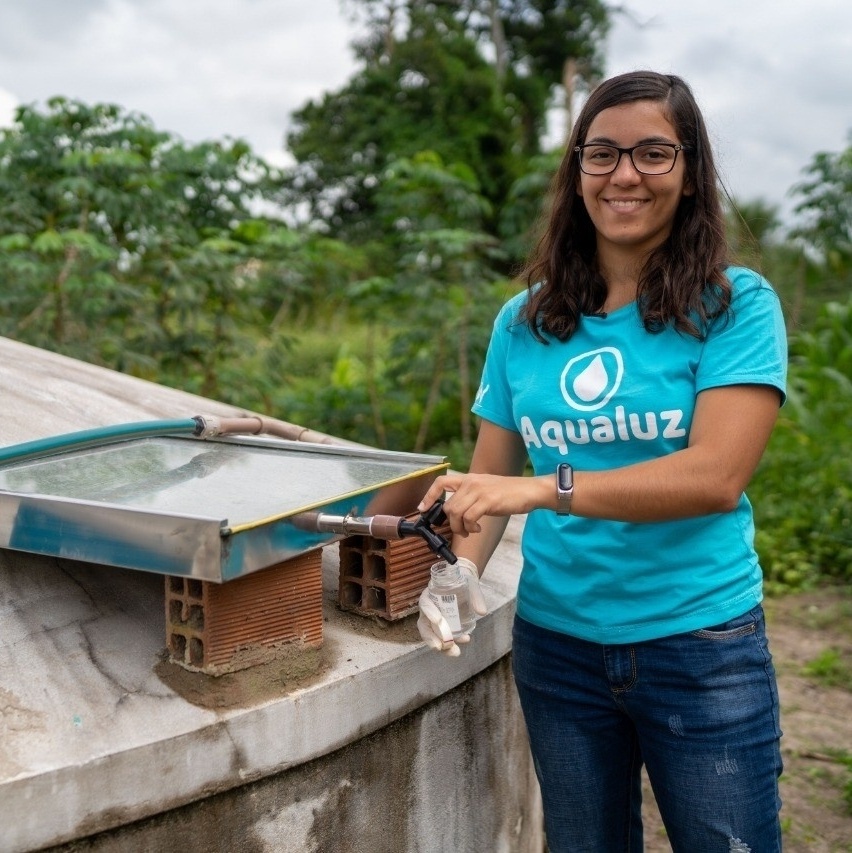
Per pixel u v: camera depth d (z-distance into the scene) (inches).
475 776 77.1
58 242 201.2
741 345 56.6
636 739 67.1
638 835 70.2
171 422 77.7
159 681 57.7
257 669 58.5
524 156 828.0
